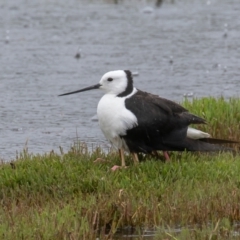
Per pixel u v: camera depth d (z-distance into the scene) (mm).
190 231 9555
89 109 17500
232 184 10602
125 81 11555
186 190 10453
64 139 15086
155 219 9828
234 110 14273
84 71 20719
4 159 13625
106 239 9312
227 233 9398
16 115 16969
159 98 11648
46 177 10812
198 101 14906
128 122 11133
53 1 30547
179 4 30094
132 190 10445
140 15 27938
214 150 11633
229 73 20516
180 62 21641
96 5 29859
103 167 11336
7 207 10094
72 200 10234
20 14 27906
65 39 24312
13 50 23000
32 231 9133
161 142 11391
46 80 19922
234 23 26438
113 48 23188
